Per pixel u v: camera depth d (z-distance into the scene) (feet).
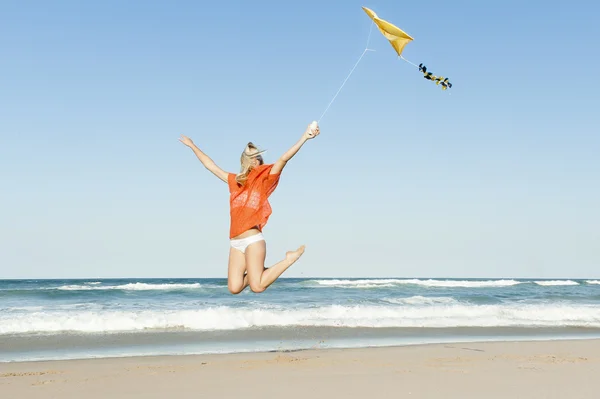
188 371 30.73
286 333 50.16
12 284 165.99
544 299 92.84
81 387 26.81
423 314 65.41
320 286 125.90
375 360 34.63
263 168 16.22
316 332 50.98
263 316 59.41
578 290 122.21
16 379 28.96
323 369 31.12
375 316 63.31
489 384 26.45
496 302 86.89
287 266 15.42
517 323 60.23
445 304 78.07
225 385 26.78
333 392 24.85
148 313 58.08
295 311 62.18
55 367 32.73
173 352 39.68
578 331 55.11
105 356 37.76
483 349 40.29
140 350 40.65
